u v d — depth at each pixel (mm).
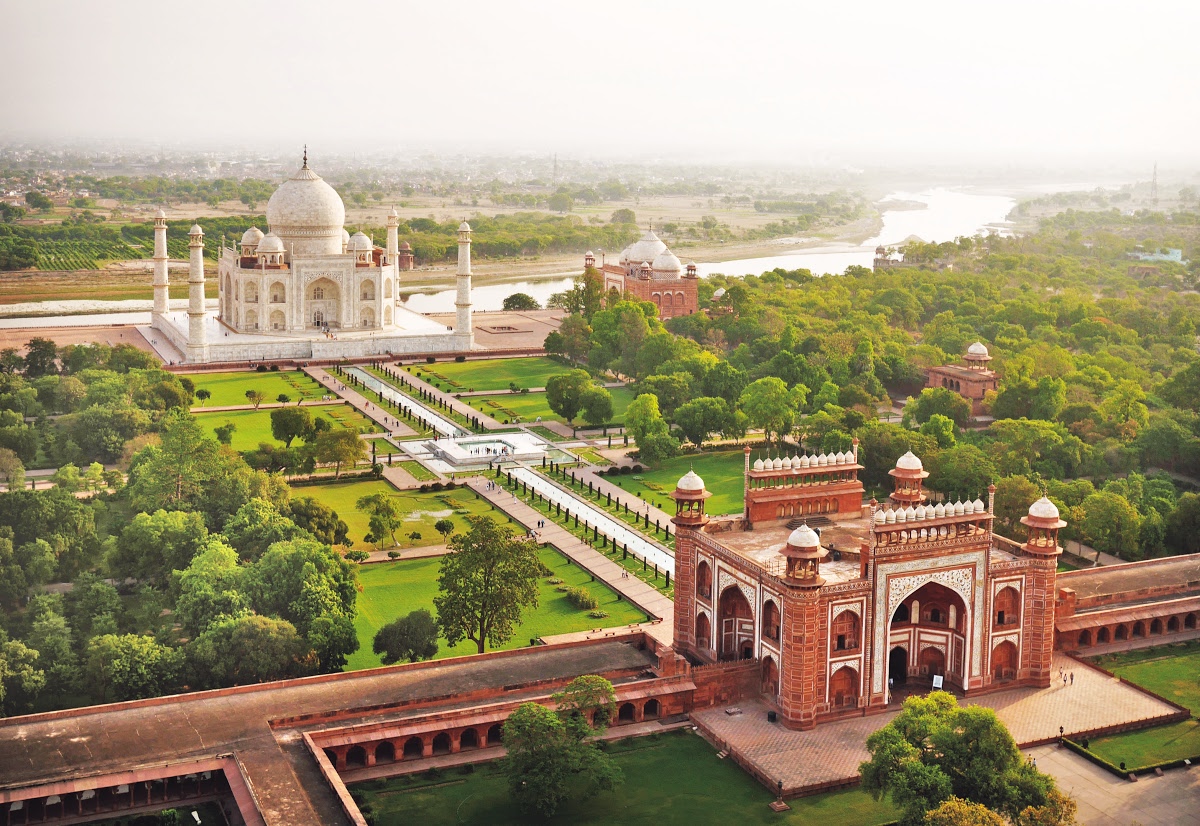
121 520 159500
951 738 105188
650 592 159750
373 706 117188
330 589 136250
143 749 108375
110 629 128250
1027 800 101688
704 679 126312
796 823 106688
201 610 130375
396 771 114000
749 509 140125
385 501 176000
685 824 106312
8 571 136125
